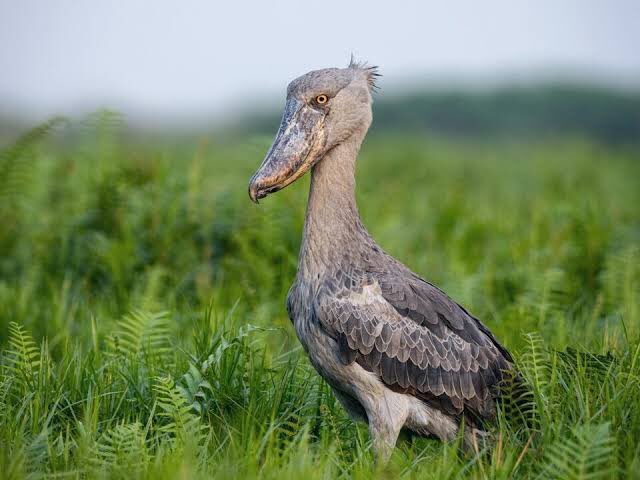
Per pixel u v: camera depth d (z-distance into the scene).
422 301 9.40
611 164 32.16
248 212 13.95
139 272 13.46
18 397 9.39
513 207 20.33
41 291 13.34
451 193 21.34
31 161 15.35
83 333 11.48
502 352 9.69
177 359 10.22
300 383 9.84
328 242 9.38
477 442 9.30
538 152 35.03
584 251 14.04
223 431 9.06
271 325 11.64
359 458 8.34
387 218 16.95
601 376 9.34
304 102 9.49
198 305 12.77
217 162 20.50
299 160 9.38
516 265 14.02
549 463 8.15
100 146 15.92
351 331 9.07
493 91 46.53
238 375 9.67
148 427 8.72
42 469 8.15
